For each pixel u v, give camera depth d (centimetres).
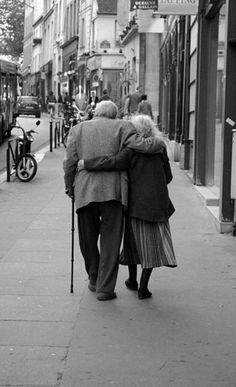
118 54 4672
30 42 8969
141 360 516
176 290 704
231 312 635
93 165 649
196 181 1402
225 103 947
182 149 1730
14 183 1516
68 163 666
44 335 568
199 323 604
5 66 2833
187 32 1644
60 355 524
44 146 2602
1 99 2711
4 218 1098
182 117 1791
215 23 1373
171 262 664
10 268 783
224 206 969
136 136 656
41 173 1691
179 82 1903
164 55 2984
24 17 9094
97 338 563
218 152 1518
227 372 496
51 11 7112
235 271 776
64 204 1238
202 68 1384
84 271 773
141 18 2373
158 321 608
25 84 9338
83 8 5209
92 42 4934
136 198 657
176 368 502
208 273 768
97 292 670
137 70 3497
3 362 509
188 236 954
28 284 719
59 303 656
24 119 4631
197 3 1342
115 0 4712
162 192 662
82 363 509
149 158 660
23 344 546
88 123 666
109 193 652
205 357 525
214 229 1002
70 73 5666
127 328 589
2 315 618
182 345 550
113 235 666
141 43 3459
